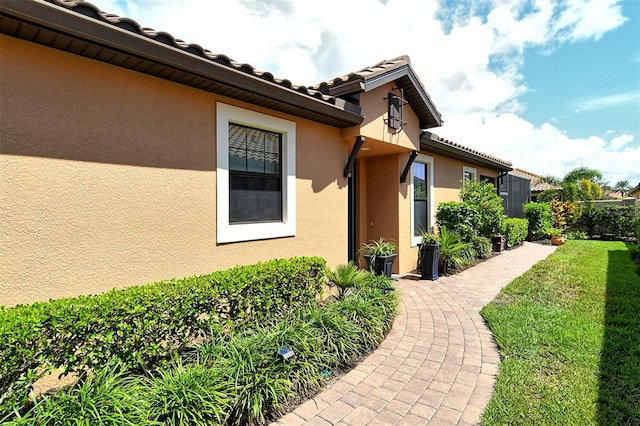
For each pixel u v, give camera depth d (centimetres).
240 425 285
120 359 290
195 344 365
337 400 329
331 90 627
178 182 416
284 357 334
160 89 397
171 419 253
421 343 462
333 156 649
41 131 313
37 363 251
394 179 864
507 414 298
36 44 308
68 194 330
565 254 1198
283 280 444
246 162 514
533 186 2506
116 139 362
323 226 629
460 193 1132
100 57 339
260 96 464
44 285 316
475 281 809
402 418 301
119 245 366
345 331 422
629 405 307
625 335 461
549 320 525
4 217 294
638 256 1138
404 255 879
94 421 229
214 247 455
